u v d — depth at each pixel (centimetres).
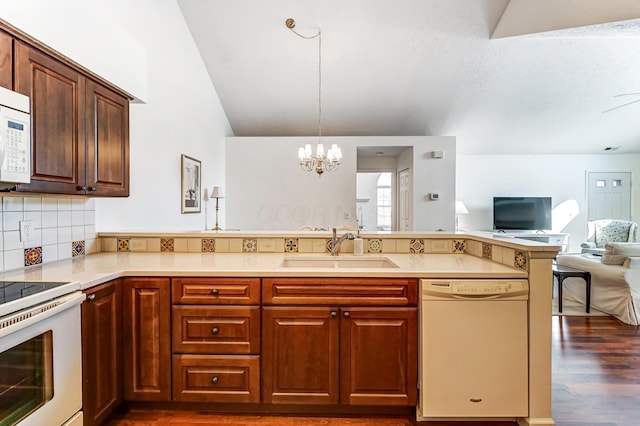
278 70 455
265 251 247
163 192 336
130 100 225
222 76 467
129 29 272
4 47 132
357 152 630
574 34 345
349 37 400
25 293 131
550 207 697
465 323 176
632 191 713
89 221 238
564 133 621
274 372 184
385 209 919
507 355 177
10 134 125
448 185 552
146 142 304
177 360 185
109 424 182
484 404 178
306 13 368
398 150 607
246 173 552
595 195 716
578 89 487
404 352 181
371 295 180
